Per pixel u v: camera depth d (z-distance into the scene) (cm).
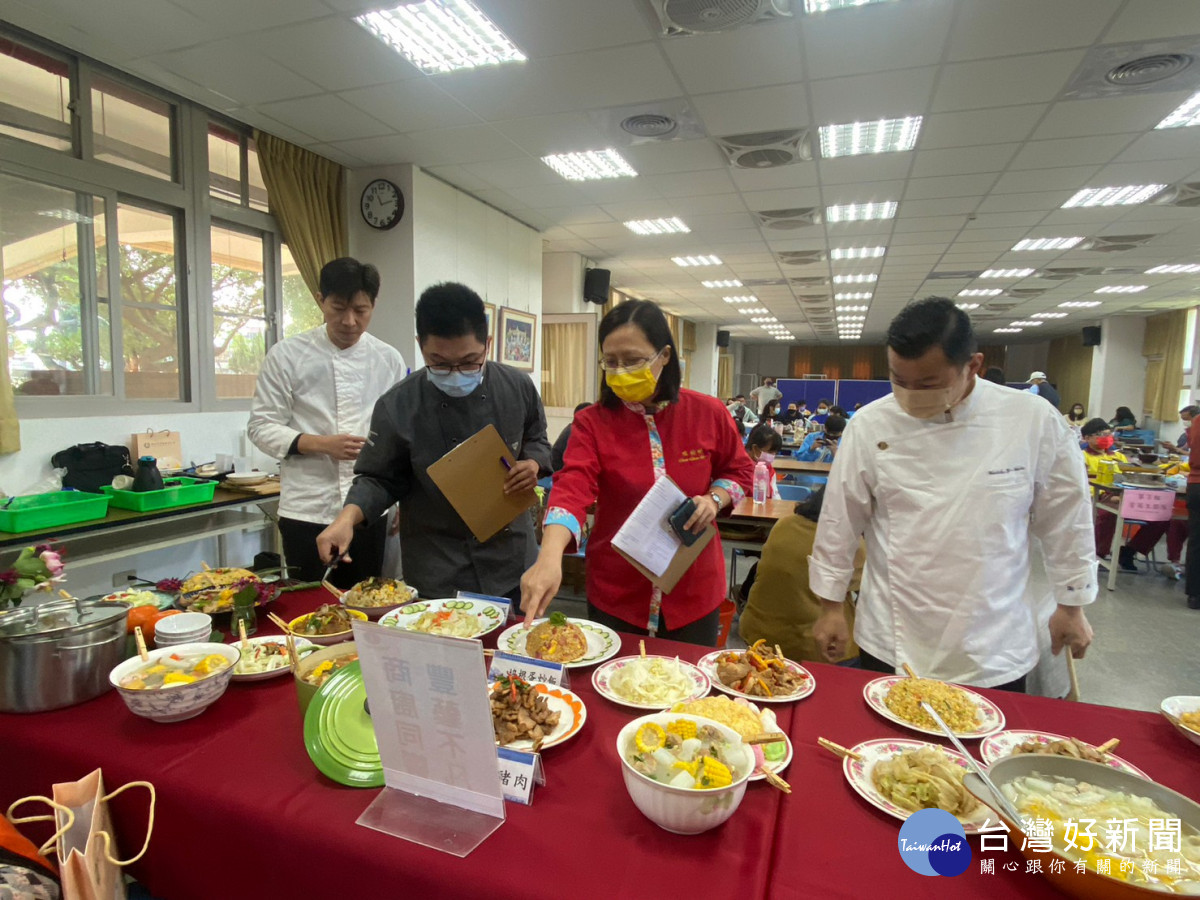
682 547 128
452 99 330
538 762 80
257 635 133
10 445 259
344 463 221
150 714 94
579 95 325
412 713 75
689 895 64
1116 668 312
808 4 248
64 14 255
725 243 651
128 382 321
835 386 1448
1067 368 1504
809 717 102
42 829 91
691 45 277
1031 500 128
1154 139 374
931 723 97
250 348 390
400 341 443
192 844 80
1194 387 1035
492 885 65
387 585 149
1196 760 91
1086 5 246
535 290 604
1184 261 702
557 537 125
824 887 65
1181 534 478
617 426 144
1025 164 416
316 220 407
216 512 328
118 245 311
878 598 137
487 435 151
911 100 327
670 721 85
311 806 77
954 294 948
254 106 340
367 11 256
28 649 98
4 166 266
